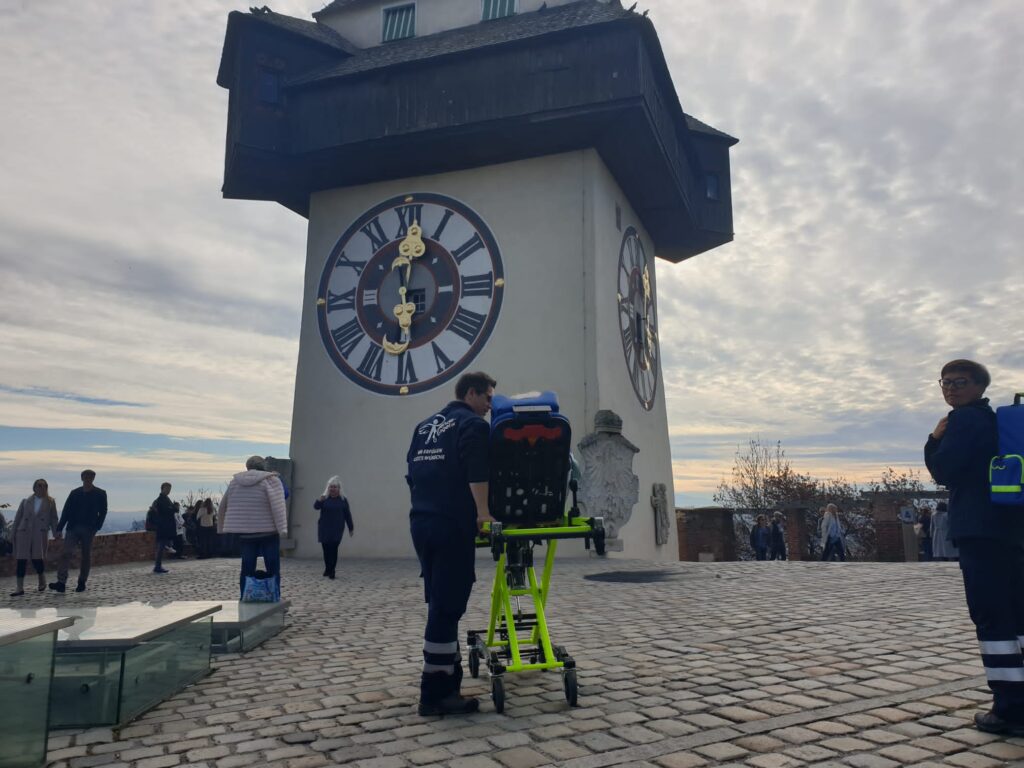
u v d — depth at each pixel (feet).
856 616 21.22
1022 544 10.99
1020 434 10.55
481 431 12.59
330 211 57.82
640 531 56.18
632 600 26.20
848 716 11.71
